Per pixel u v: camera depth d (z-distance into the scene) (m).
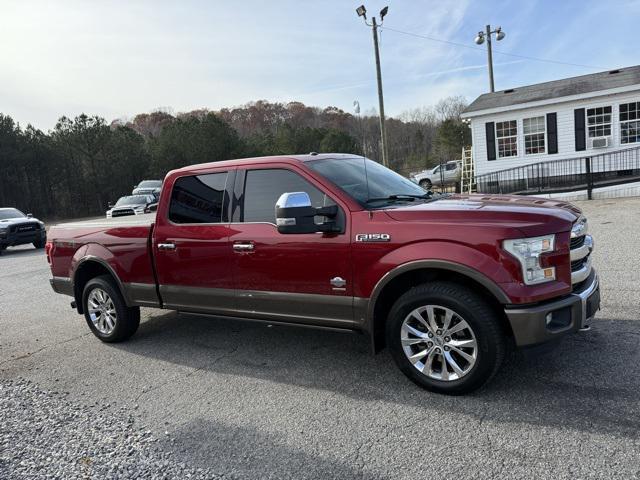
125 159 45.25
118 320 5.45
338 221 3.94
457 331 3.53
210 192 4.70
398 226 3.67
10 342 6.04
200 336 5.57
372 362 4.42
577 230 3.57
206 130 45.66
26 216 18.52
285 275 4.19
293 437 3.26
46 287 9.56
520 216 3.42
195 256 4.71
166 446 3.27
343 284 3.91
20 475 3.06
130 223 5.25
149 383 4.39
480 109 18.41
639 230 9.12
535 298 3.29
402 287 3.95
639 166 16.11
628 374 3.62
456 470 2.74
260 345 5.11
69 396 4.27
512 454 2.83
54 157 43.75
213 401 3.91
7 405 4.16
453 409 3.42
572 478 2.57
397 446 3.04
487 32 28.08
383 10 21.91
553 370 3.82
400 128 72.81
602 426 3.01
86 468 3.08
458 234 3.46
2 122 41.69
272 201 4.32
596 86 16.59
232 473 2.91
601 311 5.02
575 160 17.03
